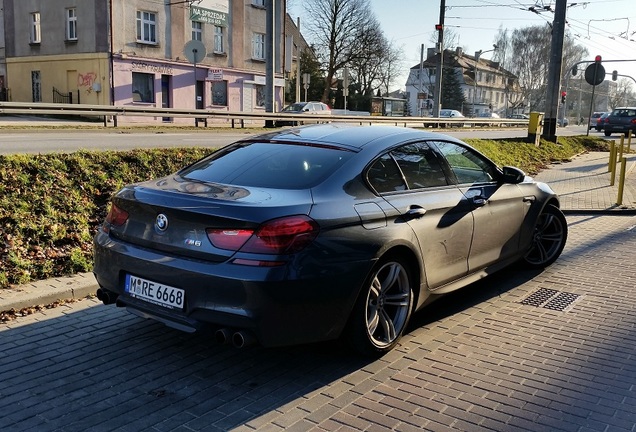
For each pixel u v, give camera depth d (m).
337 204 3.85
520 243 5.94
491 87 107.81
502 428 3.26
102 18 30.16
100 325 4.65
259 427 3.23
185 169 4.71
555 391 3.71
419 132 5.04
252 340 3.51
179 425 3.23
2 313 4.74
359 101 64.06
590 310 5.25
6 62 36.03
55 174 7.37
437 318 5.00
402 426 3.26
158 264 3.71
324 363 4.07
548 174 15.66
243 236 3.47
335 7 59.31
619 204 10.74
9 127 18.42
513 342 4.50
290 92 61.84
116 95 30.72
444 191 4.82
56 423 3.21
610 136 32.75
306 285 3.53
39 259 5.73
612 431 3.24
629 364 4.12
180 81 33.91
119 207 4.12
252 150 4.65
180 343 4.35
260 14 38.62
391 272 4.19
